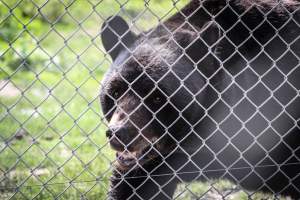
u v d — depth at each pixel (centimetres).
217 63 789
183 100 794
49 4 2322
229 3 830
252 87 771
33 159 1150
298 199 845
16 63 1841
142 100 757
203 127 819
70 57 2052
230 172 846
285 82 810
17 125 1362
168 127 763
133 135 770
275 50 819
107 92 809
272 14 830
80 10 2375
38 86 1784
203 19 845
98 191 982
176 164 857
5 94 1662
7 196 890
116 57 866
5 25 1798
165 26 844
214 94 802
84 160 1158
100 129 1403
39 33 2062
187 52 809
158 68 786
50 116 1494
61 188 986
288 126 815
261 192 878
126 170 802
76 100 1670
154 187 866
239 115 810
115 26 872
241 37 820
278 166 794
